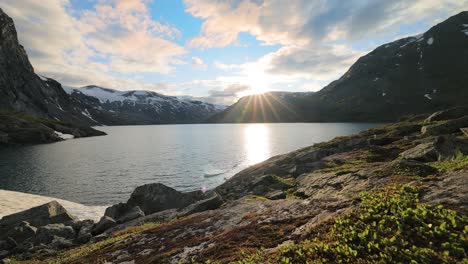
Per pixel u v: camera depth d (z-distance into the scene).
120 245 17.09
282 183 32.34
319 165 38.44
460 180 10.68
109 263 14.35
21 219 30.14
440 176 12.05
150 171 72.38
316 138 142.88
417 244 7.33
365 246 7.95
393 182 16.56
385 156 35.69
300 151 56.31
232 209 19.08
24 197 47.00
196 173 69.62
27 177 64.31
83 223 29.55
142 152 109.56
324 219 11.26
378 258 7.25
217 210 19.88
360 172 22.84
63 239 24.94
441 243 7.00
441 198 9.63
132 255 14.81
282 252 9.05
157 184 36.81
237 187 39.19
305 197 25.77
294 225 12.32
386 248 7.31
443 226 7.46
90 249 18.75
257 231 12.86
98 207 44.19
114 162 85.94
